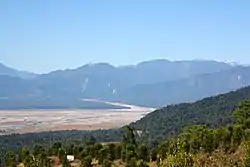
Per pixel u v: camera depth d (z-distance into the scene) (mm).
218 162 51406
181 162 44312
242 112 81875
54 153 82625
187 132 79812
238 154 53281
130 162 70938
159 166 49594
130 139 81500
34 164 65188
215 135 67312
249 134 66250
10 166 74938
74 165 77812
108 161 73688
